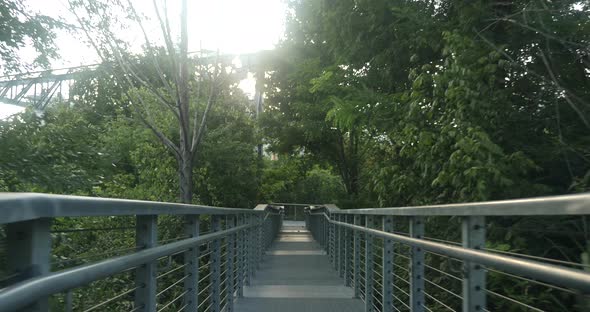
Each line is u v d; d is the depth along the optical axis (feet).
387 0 27.58
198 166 64.39
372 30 29.50
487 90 20.79
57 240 16.22
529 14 20.36
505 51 21.90
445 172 20.71
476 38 22.62
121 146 59.11
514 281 12.01
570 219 15.05
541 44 21.03
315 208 67.51
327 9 31.96
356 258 25.25
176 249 10.78
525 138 21.57
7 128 25.67
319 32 37.37
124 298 10.34
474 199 18.81
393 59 29.60
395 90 31.76
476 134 19.25
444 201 23.71
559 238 16.37
